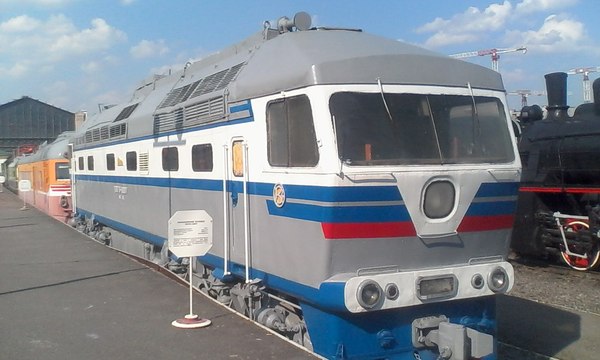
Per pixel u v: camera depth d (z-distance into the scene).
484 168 6.01
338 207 5.38
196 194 8.12
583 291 10.15
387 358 5.77
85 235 15.80
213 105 7.46
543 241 12.83
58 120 68.75
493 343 5.81
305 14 7.19
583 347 7.23
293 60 6.02
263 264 6.48
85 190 16.30
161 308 7.69
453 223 5.87
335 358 5.64
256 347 6.13
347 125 5.54
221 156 7.29
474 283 5.96
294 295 6.01
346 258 5.50
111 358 5.89
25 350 6.16
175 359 5.84
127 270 10.34
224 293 8.02
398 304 5.55
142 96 12.14
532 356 6.98
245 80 6.76
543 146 12.87
